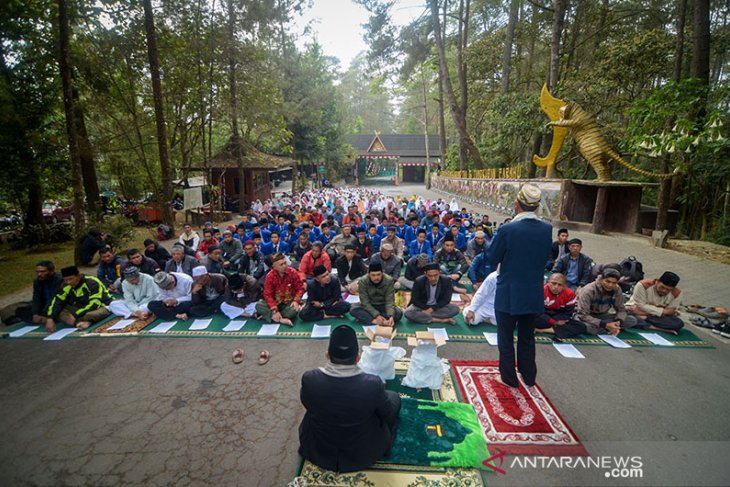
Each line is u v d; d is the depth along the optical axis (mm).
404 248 9141
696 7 10492
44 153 11727
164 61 13336
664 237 10281
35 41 10680
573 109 13102
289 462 2963
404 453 2953
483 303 5453
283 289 5660
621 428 3285
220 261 6805
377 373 3949
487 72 23297
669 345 4816
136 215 17109
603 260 8969
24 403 3742
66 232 13102
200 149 20875
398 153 46562
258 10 15820
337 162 42125
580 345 4840
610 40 18578
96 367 4398
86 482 2795
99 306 5715
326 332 5281
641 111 9961
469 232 9789
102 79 12148
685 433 3215
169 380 4121
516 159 23641
